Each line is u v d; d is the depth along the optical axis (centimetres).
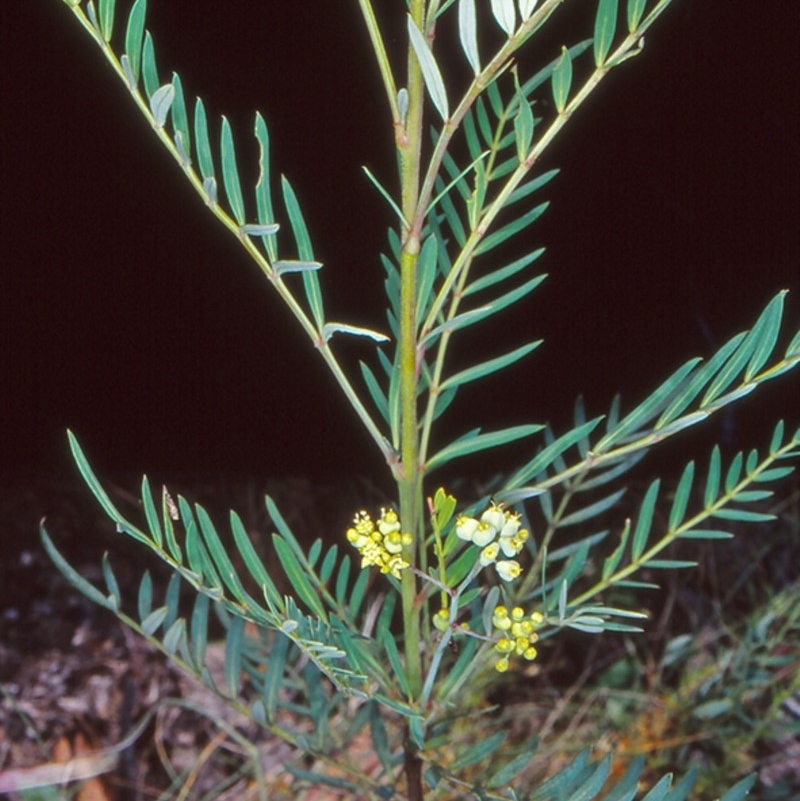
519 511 42
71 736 60
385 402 34
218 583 29
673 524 34
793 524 70
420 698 32
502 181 43
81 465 27
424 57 24
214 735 63
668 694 62
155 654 64
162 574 67
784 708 63
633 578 69
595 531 70
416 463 30
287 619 27
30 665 62
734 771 59
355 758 58
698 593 69
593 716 64
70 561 66
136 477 71
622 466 41
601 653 67
